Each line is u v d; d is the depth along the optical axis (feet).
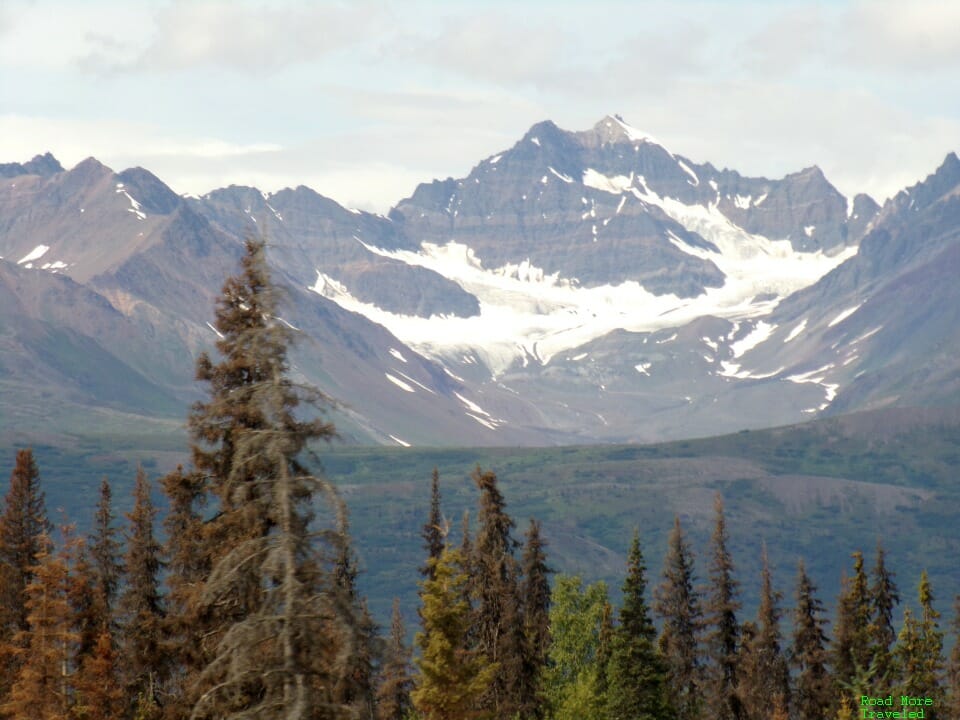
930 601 609.01
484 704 523.29
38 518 488.02
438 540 551.59
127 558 438.40
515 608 534.78
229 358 294.46
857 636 603.67
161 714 334.85
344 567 283.18
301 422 234.17
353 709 216.95
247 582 229.66
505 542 538.88
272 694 217.15
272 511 230.89
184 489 299.99
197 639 307.78
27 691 392.88
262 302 235.81
